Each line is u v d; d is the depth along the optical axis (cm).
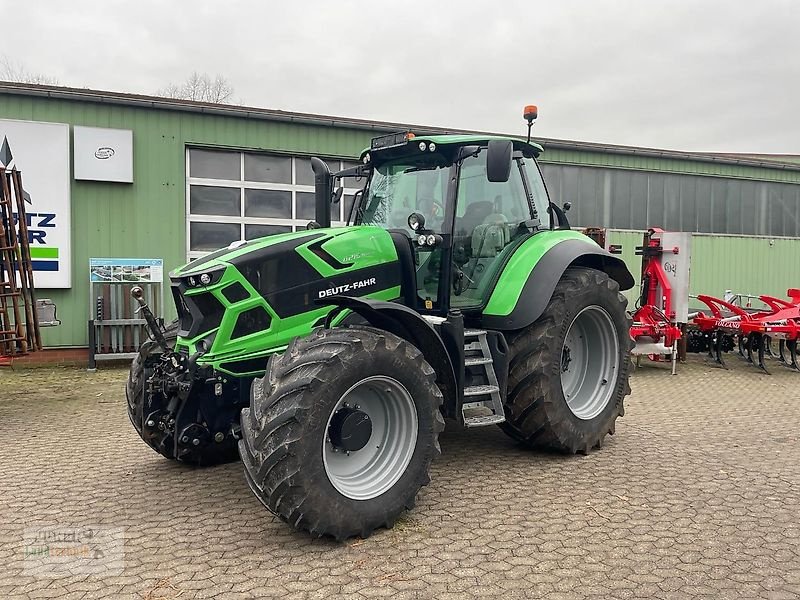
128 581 292
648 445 512
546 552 319
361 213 518
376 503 340
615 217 1321
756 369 931
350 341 337
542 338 453
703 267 1407
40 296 929
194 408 407
